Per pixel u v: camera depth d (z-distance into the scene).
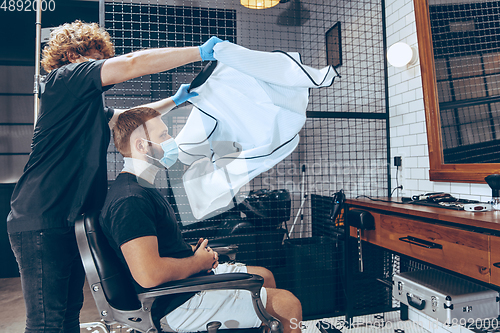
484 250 1.10
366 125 2.63
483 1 1.60
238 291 1.08
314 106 3.59
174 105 1.42
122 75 1.04
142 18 3.02
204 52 1.15
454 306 1.31
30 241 1.05
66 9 3.65
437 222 1.33
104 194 1.17
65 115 1.08
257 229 2.37
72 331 1.24
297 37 3.72
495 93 1.55
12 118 3.52
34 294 1.07
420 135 2.09
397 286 1.64
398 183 2.31
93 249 0.93
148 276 0.89
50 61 1.24
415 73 2.12
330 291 2.26
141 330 0.93
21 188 1.08
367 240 1.86
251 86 1.38
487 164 1.57
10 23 3.50
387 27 2.39
